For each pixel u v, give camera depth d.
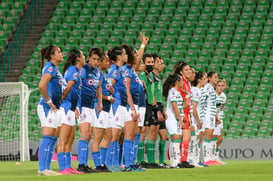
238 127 72.38
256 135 71.44
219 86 50.44
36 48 85.00
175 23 86.88
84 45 85.06
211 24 86.00
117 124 32.75
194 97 43.16
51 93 27.67
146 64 38.25
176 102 37.81
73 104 29.14
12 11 90.81
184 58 81.81
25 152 64.06
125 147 32.69
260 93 75.31
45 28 88.25
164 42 84.50
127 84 32.06
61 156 29.19
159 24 87.06
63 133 29.02
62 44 85.44
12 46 86.00
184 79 39.44
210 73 48.06
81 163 30.66
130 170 32.75
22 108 62.12
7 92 64.50
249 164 48.09
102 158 32.69
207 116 47.28
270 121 72.06
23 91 62.12
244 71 78.44
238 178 25.41
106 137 32.91
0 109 73.75
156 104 38.97
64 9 90.44
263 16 85.94
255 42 82.25
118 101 32.59
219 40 83.50
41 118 27.94
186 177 25.98
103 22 88.25
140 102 34.56
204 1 89.50
